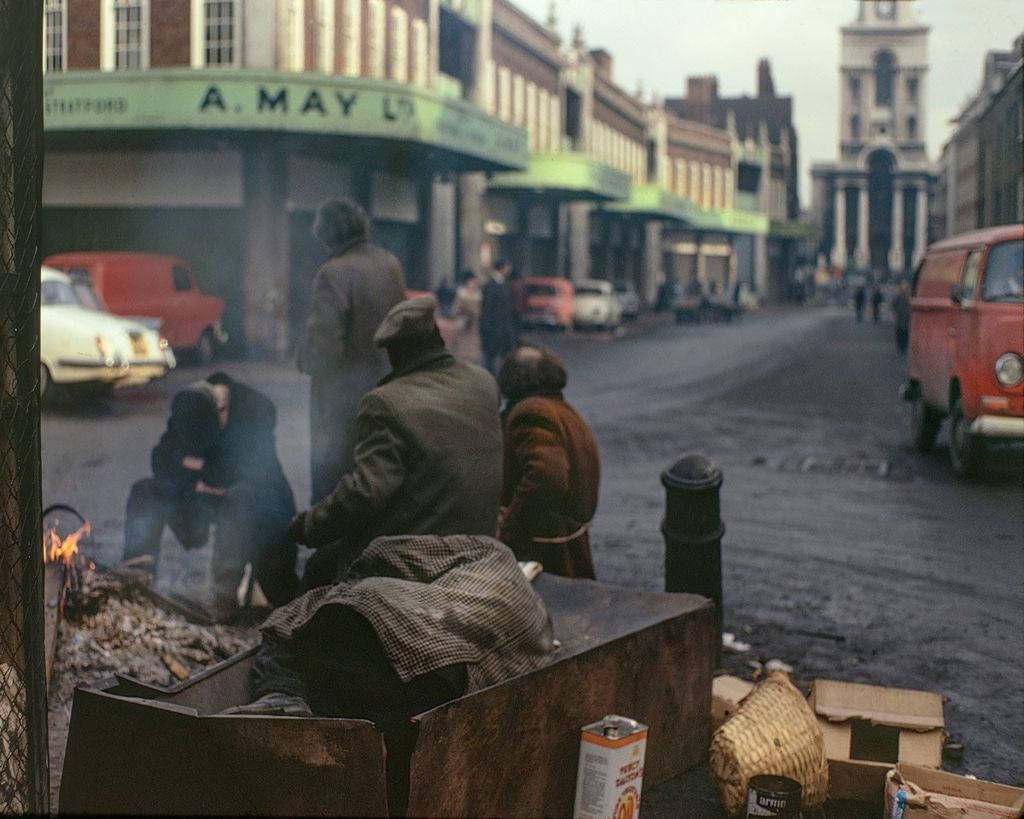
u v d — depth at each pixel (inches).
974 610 247.3
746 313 2529.5
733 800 148.9
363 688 133.0
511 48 1531.7
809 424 595.5
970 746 181.6
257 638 219.6
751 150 3203.7
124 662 196.5
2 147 120.3
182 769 118.7
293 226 1003.9
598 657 145.3
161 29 852.0
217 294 981.2
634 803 141.7
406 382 164.4
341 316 244.2
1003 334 396.8
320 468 251.6
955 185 1085.1
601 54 2138.3
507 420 205.5
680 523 207.3
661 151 2556.6
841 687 165.6
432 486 160.9
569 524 203.6
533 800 134.5
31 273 122.7
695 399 715.4
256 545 229.0
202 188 973.8
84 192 1002.7
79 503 340.5
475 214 1401.3
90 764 122.1
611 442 523.5
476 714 124.6
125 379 578.6
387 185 1141.1
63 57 830.5
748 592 269.6
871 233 5477.4
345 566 166.1
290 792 116.0
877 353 1154.0
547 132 1720.0
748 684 187.6
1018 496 378.9
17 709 124.0
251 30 847.7
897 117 5383.9
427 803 119.0
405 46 936.3
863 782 156.3
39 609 125.8
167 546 288.0
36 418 124.5
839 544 314.8
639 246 2418.8
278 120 853.8
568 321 1472.7
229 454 235.0
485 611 137.3
